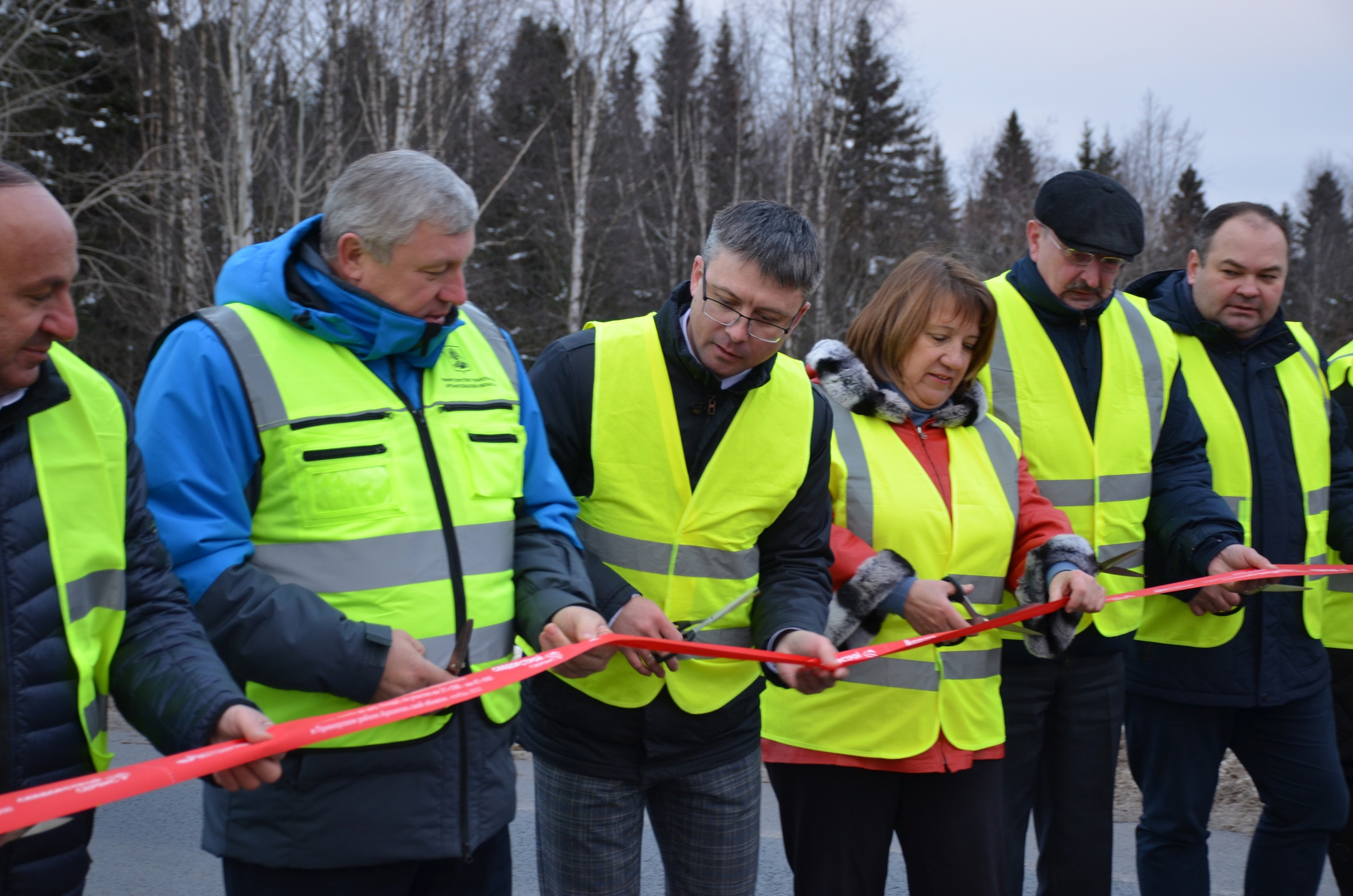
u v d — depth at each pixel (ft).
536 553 7.15
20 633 5.06
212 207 58.44
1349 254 125.29
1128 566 10.49
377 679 5.93
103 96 55.83
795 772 8.81
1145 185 110.73
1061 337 10.43
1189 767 10.82
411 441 6.53
